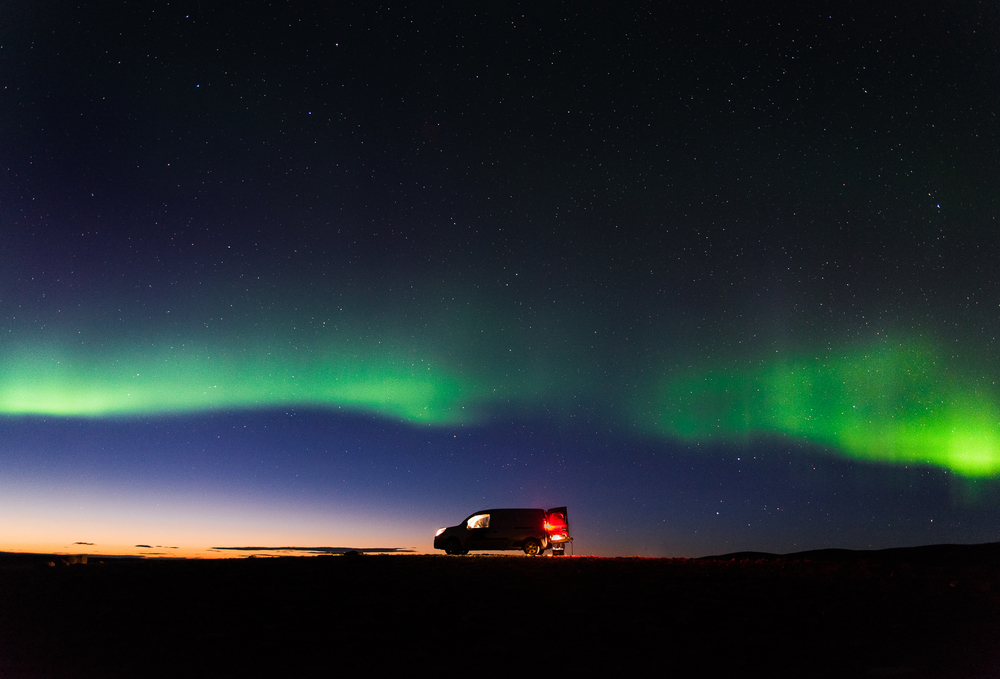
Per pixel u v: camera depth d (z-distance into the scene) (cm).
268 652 961
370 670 887
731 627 1093
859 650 973
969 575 1677
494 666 905
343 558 2136
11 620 1148
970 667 898
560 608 1234
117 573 1692
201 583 1512
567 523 2714
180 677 860
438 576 1647
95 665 908
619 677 861
